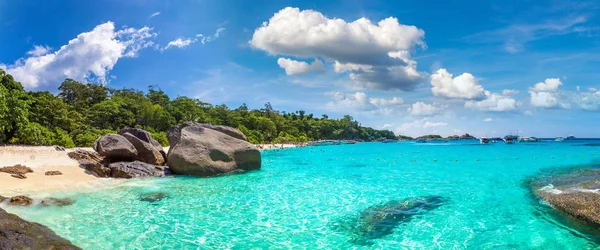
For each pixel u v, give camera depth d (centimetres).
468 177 2397
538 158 4191
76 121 5719
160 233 1105
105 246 977
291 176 2434
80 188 1756
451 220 1288
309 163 3631
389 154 5453
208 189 1856
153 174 2284
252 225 1215
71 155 2600
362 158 4472
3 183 1653
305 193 1777
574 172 2514
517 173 2583
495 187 1945
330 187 1962
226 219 1282
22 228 967
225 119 10919
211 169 2386
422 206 1498
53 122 5131
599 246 1012
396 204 1534
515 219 1289
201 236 1089
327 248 1005
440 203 1554
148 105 8438
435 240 1076
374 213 1383
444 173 2658
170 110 9425
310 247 1011
